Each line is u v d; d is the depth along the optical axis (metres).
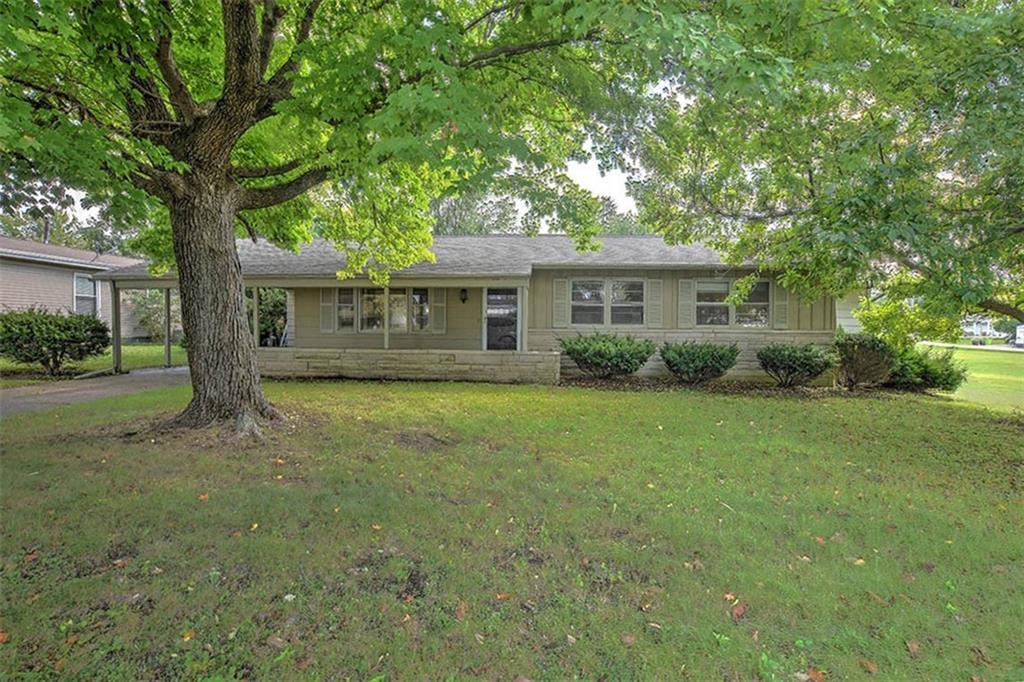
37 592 2.71
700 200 7.96
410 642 2.47
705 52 3.22
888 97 5.09
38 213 5.41
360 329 13.30
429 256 10.38
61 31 3.73
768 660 2.41
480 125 4.26
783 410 8.30
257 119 5.72
